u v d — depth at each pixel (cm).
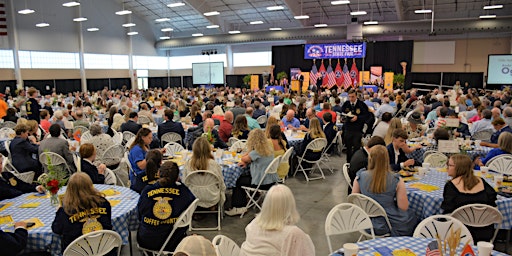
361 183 366
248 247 251
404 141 507
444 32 2066
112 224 334
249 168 554
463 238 282
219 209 496
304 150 714
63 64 2386
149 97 1656
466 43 2305
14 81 2134
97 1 2552
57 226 289
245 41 2580
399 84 2220
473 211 332
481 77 2216
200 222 520
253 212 559
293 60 2661
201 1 2264
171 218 340
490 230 341
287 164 591
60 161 576
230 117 753
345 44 2238
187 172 466
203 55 3116
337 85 2352
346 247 220
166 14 2662
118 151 622
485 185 345
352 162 473
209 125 647
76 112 980
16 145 600
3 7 2075
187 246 202
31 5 2184
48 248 307
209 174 458
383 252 257
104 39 2627
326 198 624
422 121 876
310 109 863
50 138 586
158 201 338
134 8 2680
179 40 2836
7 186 390
